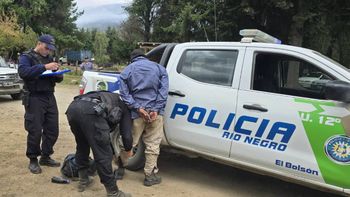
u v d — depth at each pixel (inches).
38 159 255.1
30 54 225.3
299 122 179.8
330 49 868.6
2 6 1754.4
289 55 192.9
